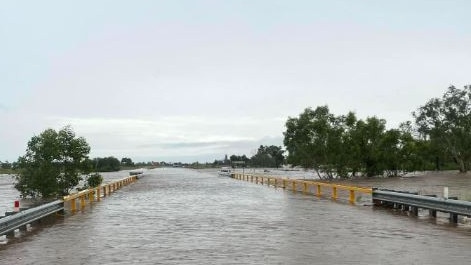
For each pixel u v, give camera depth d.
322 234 15.15
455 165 127.75
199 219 19.80
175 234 15.45
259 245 13.16
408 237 14.39
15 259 11.70
